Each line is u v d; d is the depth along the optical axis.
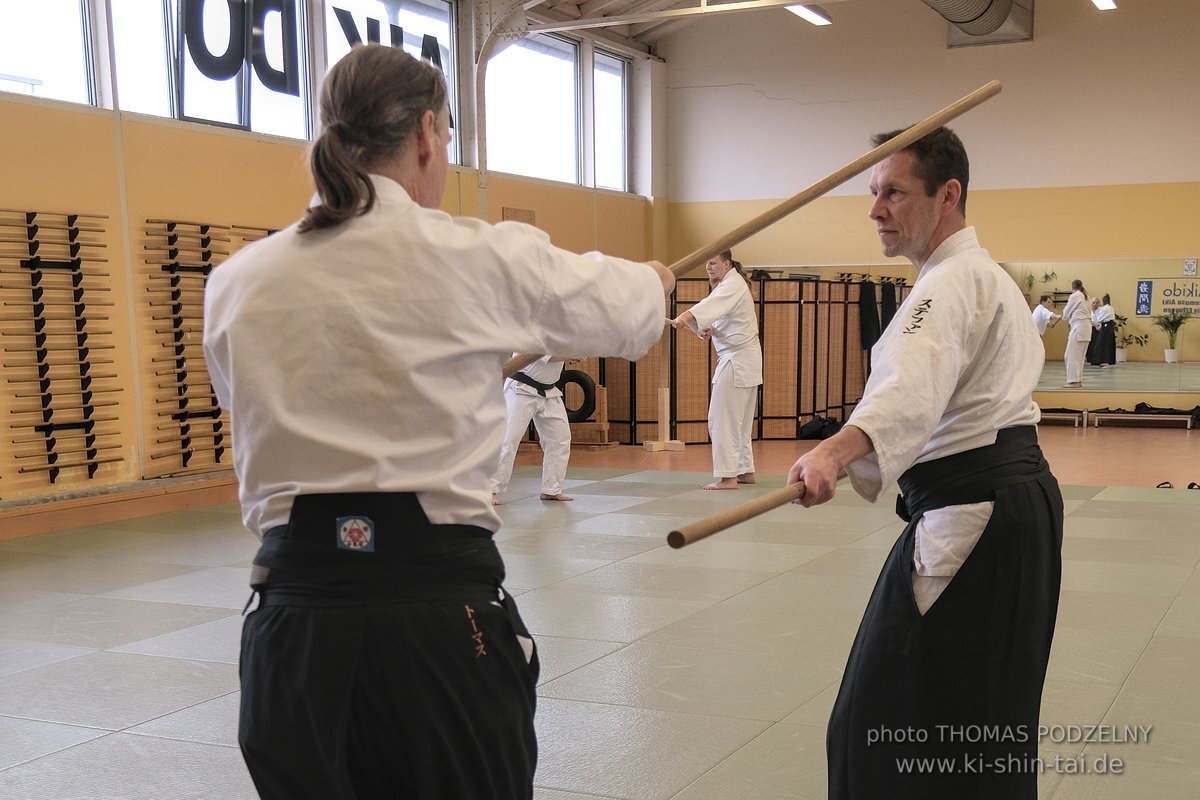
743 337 9.23
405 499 1.46
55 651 4.68
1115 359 15.13
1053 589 2.05
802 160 16.02
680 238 16.84
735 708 3.83
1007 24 14.19
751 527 7.43
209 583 5.97
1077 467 10.64
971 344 1.93
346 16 11.56
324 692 1.42
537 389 8.54
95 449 8.79
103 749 3.53
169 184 9.47
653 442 12.75
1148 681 4.09
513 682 1.54
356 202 1.47
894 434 1.78
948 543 1.95
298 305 1.47
